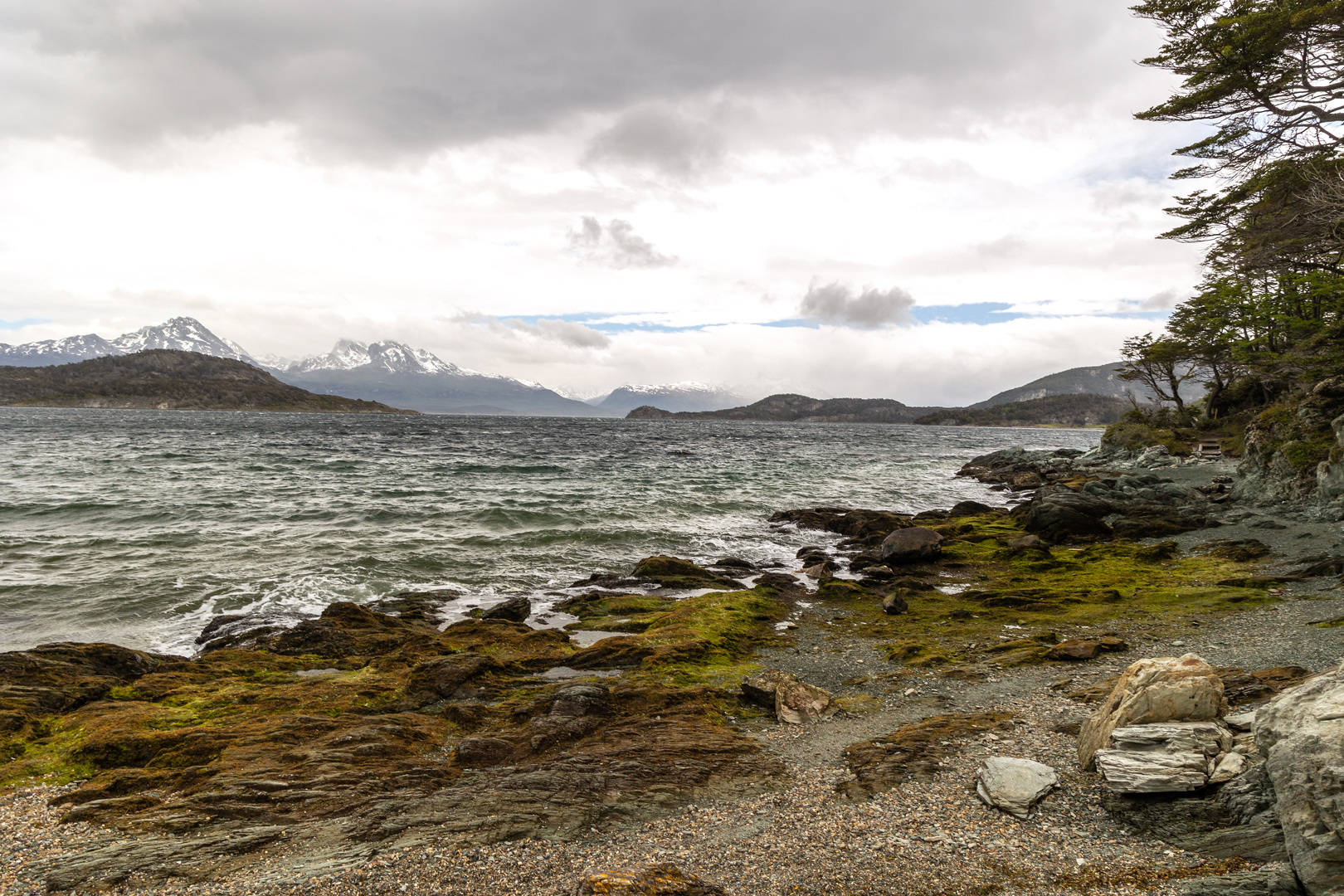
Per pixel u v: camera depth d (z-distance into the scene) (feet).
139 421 516.73
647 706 37.65
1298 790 18.49
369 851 22.45
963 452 345.92
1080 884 19.51
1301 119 112.27
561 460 225.15
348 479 153.69
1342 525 79.51
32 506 103.24
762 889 20.11
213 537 87.10
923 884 20.11
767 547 94.07
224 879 21.12
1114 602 60.13
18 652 41.01
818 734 34.04
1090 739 27.27
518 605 60.08
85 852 22.85
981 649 49.49
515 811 25.22
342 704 38.17
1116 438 207.21
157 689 40.11
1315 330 147.54
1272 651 40.32
